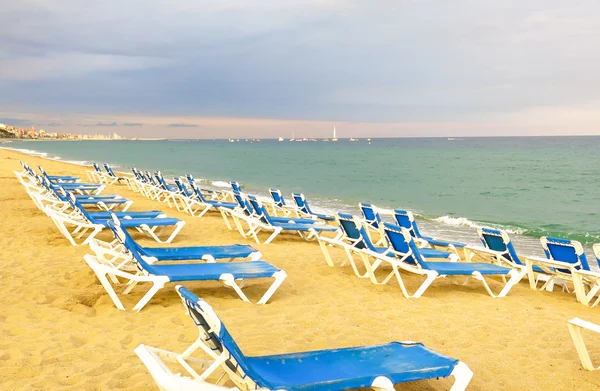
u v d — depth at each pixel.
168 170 37.66
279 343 4.23
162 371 2.41
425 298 5.95
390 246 6.58
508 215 15.98
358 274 6.94
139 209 13.80
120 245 6.70
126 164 45.06
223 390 2.26
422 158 59.00
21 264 6.78
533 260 6.73
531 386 3.59
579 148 98.50
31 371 3.48
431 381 3.61
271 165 45.66
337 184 27.09
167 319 4.66
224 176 32.50
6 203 13.29
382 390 2.78
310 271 7.12
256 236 9.48
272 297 5.71
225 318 4.84
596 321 5.27
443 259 7.98
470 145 133.12
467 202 19.45
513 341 4.54
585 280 6.46
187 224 11.31
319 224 9.92
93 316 4.77
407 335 4.59
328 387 2.64
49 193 12.82
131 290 5.65
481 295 6.30
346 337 4.45
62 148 103.75
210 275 5.21
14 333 4.24
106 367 3.58
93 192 17.34
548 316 5.37
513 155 66.31
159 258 5.86
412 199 20.39
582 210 17.31
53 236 8.82
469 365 3.93
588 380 3.71
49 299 5.27
